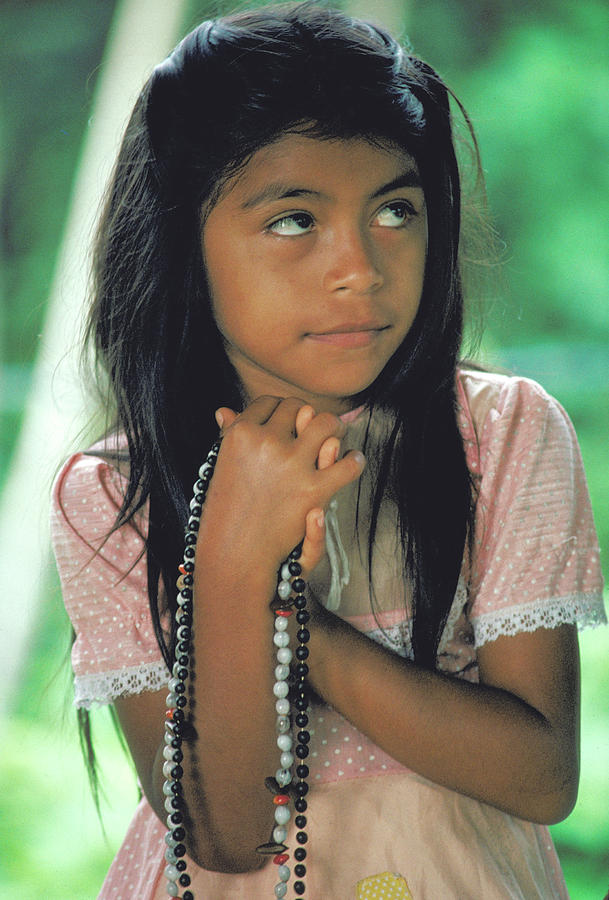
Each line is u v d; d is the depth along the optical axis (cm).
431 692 205
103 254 246
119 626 232
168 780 202
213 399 237
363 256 197
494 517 228
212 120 204
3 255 1619
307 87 196
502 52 1530
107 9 1647
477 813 215
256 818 204
